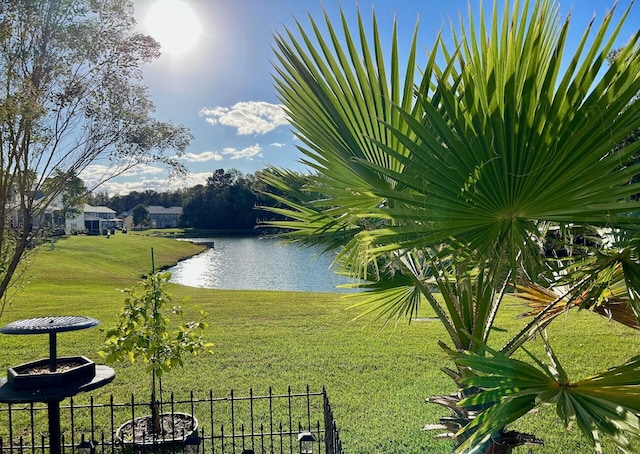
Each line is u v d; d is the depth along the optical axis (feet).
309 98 7.13
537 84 5.65
